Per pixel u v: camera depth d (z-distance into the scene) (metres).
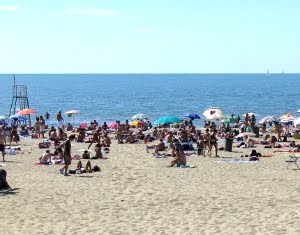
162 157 29.55
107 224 14.36
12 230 13.73
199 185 20.52
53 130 42.34
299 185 20.25
